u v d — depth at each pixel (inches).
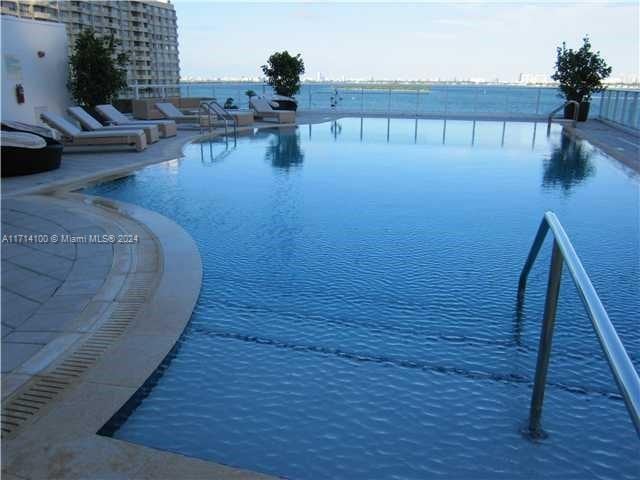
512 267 164.4
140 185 285.7
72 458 74.0
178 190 274.2
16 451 75.0
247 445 82.0
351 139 509.4
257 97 746.8
